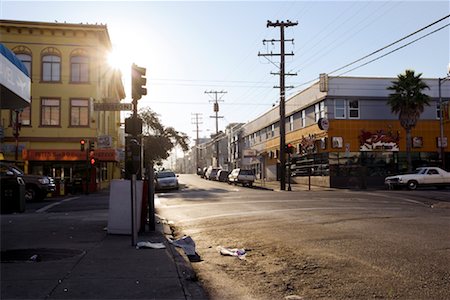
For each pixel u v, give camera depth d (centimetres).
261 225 1366
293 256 901
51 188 2491
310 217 1535
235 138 7925
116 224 1143
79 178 3497
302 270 786
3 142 3594
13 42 3662
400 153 4066
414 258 845
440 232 1163
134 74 1074
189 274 733
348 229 1237
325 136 3991
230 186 4603
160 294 599
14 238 1077
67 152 3578
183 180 6844
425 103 3788
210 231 1292
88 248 935
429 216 1548
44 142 3653
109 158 3719
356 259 849
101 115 4219
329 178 3944
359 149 3984
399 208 1852
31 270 722
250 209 1848
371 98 4031
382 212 1686
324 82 3959
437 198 2419
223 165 9750
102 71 3991
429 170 3403
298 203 2106
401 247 954
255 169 6638
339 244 1009
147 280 667
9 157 3609
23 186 1590
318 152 4209
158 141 6500
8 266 753
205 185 4903
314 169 4325
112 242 1019
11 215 1678
